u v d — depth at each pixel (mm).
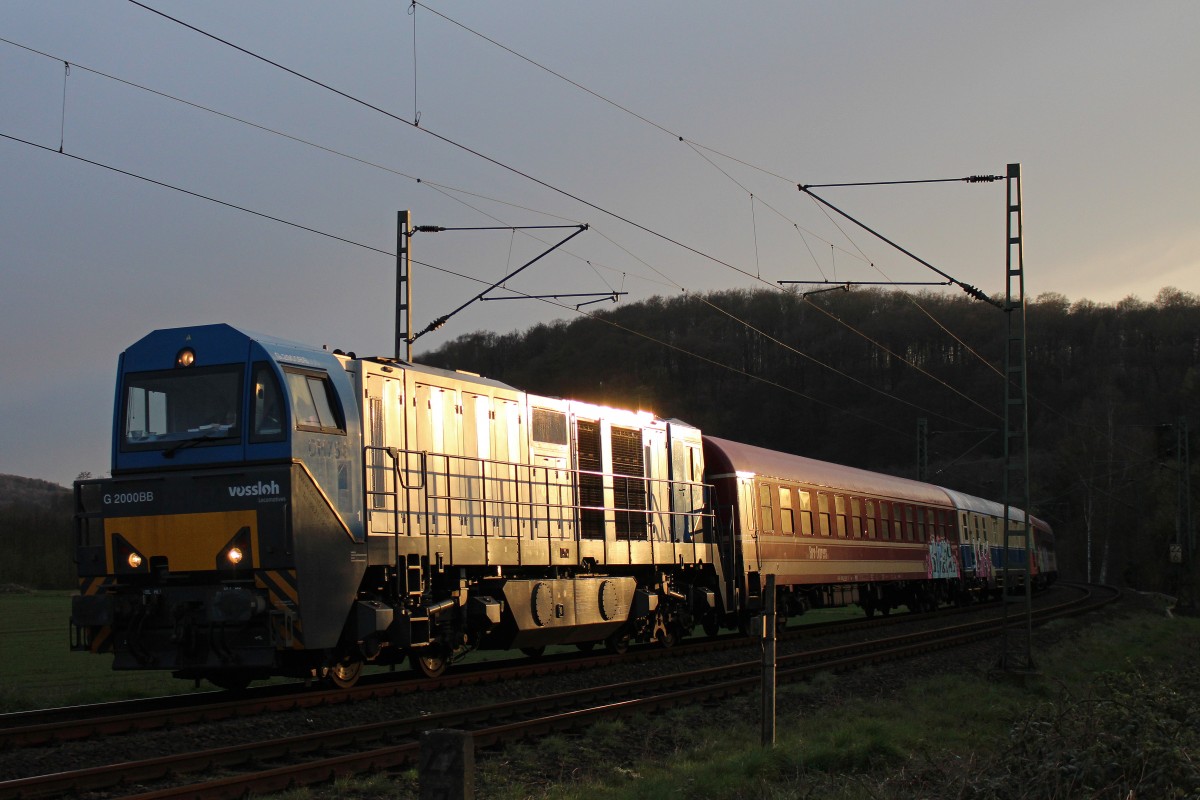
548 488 19203
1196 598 54969
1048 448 85250
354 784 9711
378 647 14703
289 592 13156
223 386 13836
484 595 17188
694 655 21953
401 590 15188
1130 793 8992
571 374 56125
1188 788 9359
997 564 48375
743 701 15930
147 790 9258
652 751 12289
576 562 19562
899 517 36812
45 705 15445
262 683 18281
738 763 10930
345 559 14000
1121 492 78812
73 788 9078
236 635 13164
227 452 13602
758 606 25922
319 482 13758
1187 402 77188
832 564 30484
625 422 22141
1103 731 10719
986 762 10859
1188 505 58156
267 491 13258
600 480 20812
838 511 31625
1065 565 87250
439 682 15758
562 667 18500
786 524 28078
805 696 16797
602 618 19906
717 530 25297
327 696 13844
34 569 66688
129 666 13578
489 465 17734
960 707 16031
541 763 11219
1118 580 82438
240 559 13289
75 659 25938
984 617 36594
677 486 23703
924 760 11367
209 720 12367
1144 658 22781
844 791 9852
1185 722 12336
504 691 15859
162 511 13680
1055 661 22422
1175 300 87312
